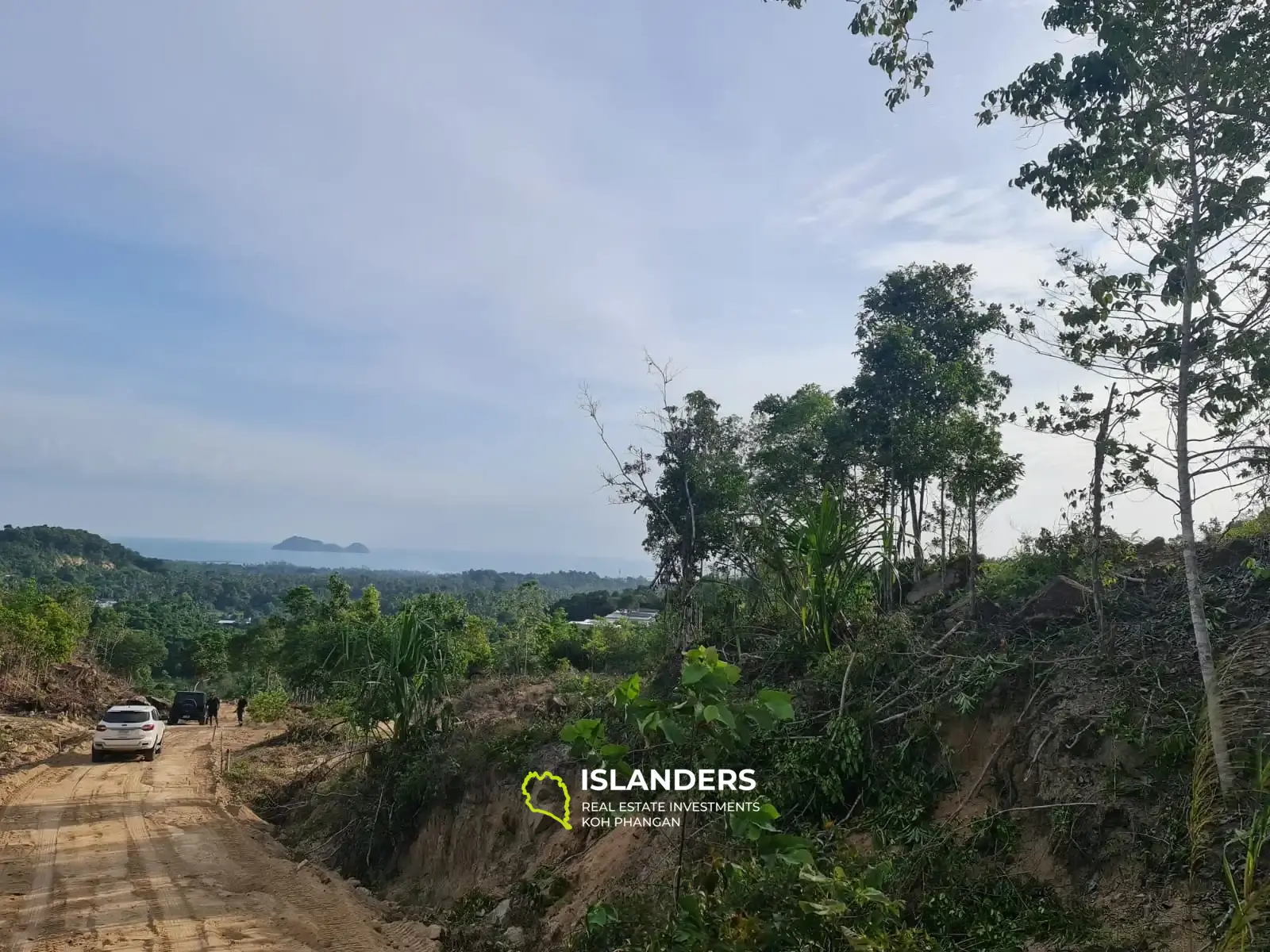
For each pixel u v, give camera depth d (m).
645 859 10.07
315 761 25.38
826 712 10.34
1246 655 6.75
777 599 15.09
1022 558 12.43
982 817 8.15
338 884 14.55
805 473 17.72
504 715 17.91
